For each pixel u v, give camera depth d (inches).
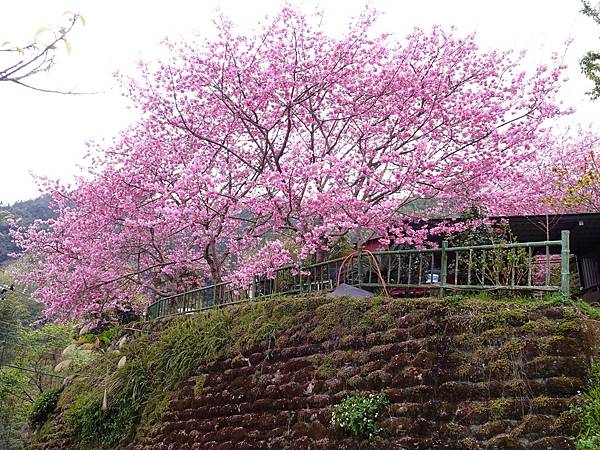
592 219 439.5
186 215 436.5
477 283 323.6
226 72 436.1
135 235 556.7
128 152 546.3
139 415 403.9
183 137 522.6
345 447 248.1
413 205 506.3
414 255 371.2
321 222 417.4
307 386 287.6
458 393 224.8
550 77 414.0
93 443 429.7
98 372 505.4
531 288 247.1
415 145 400.5
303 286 394.6
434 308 253.9
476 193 427.2
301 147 406.6
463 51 427.2
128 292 645.3
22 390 745.6
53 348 812.0
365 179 417.7
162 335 451.5
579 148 626.5
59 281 599.8
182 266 596.1
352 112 431.8
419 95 407.2
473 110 396.8
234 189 514.9
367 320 280.7
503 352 221.6
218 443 319.0
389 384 251.0
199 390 358.0
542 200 499.2
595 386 199.2
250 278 393.4
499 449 202.5
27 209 1366.9
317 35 437.7
